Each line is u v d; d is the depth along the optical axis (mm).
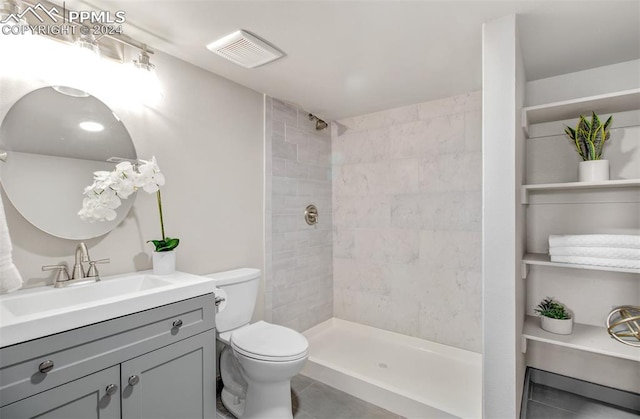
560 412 1779
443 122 2486
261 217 2393
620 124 1823
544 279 2047
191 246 1912
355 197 2951
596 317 1891
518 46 1542
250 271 2084
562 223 2006
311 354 2479
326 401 1948
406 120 2666
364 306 2896
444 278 2480
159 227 1753
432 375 2152
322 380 2178
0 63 1235
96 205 1412
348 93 2385
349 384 2041
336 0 1321
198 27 1526
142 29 1536
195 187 1938
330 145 3078
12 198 1257
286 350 1588
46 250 1348
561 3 1343
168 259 1596
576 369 1968
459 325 2408
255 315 2334
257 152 2361
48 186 1351
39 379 945
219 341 2002
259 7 1368
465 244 2389
